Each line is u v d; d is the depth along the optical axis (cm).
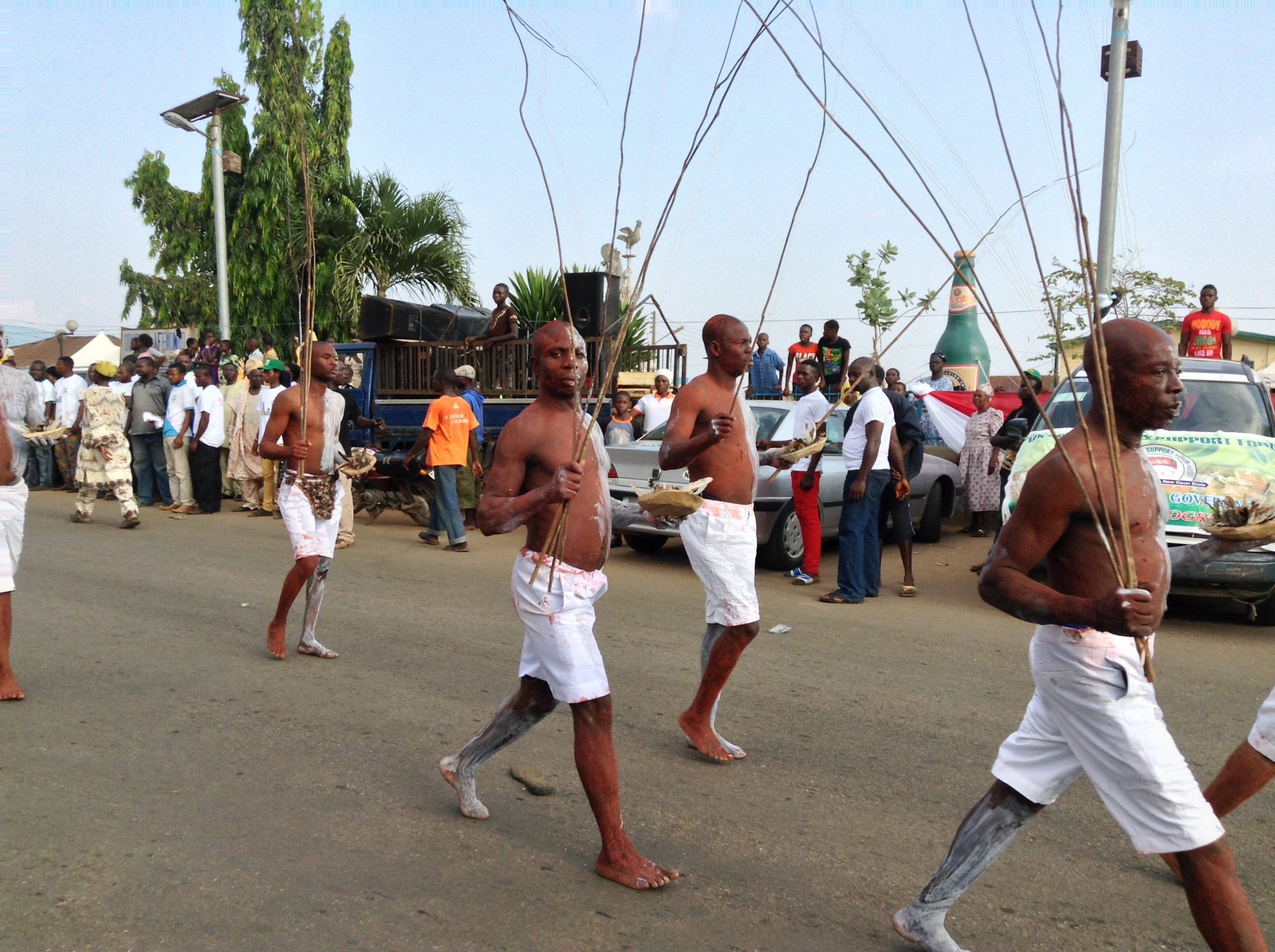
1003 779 266
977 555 1009
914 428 847
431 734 463
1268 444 703
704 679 435
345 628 662
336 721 477
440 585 809
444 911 306
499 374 1162
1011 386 1394
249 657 588
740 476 434
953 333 1452
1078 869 339
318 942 287
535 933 294
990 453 1073
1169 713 510
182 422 1221
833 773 423
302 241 1739
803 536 840
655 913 307
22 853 338
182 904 306
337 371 586
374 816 374
